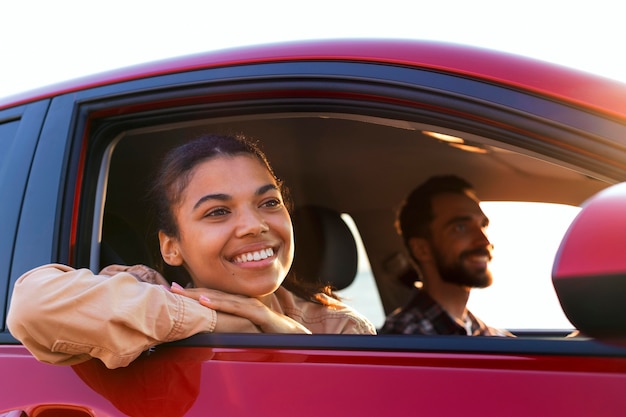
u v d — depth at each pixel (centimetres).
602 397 119
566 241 99
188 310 152
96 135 182
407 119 149
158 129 182
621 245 94
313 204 298
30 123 187
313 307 201
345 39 163
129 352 144
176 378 146
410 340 137
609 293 94
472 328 281
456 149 262
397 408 128
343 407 131
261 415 134
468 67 144
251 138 239
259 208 174
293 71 162
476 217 280
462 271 279
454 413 125
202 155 174
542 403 122
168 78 175
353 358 137
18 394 156
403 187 298
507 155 256
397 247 328
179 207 176
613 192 100
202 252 172
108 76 183
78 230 175
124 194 218
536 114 135
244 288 171
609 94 133
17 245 173
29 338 146
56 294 144
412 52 152
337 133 246
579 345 126
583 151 131
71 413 150
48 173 177
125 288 149
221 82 168
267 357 143
